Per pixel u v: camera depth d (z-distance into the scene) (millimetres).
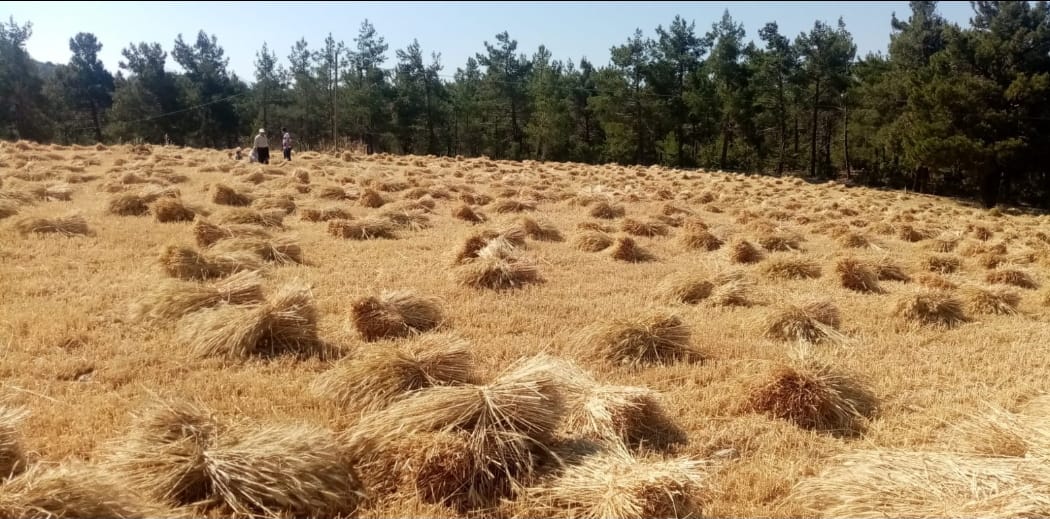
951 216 26875
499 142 61188
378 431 4844
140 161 24250
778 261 11758
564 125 55469
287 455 4363
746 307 9508
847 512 4297
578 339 7520
